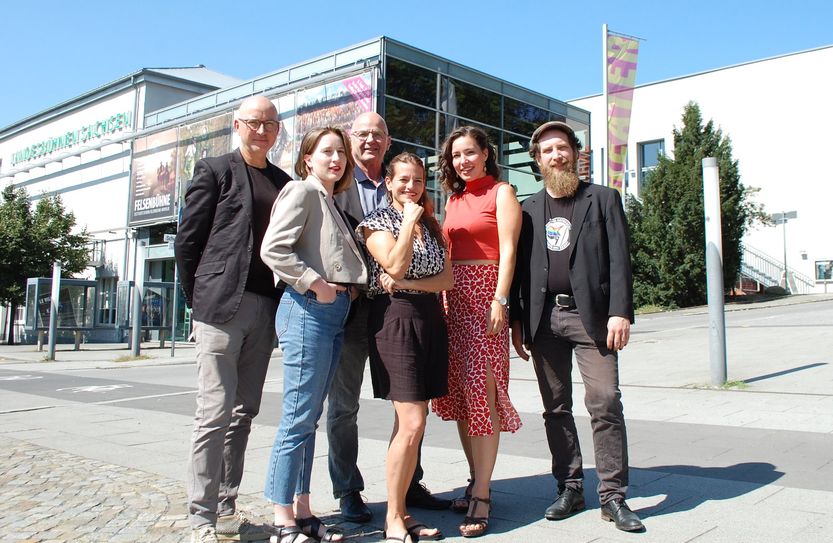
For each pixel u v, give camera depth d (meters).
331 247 3.29
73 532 3.53
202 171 3.43
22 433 6.76
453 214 3.88
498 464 4.98
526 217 3.96
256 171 3.59
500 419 3.65
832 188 36.19
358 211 3.99
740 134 39.38
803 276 36.66
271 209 3.52
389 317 3.38
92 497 4.23
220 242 3.38
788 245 37.34
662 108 42.38
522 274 3.96
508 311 3.90
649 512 3.68
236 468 3.62
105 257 30.69
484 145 3.86
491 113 22.66
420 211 3.32
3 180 38.91
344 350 3.73
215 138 24.81
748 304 30.56
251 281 3.41
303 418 3.27
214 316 3.28
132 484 4.57
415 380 3.33
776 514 3.57
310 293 3.25
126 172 30.20
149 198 27.84
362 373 3.81
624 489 3.56
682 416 6.73
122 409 8.59
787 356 10.80
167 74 30.62
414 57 20.27
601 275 3.67
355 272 3.34
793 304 28.56
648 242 32.69
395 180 3.51
